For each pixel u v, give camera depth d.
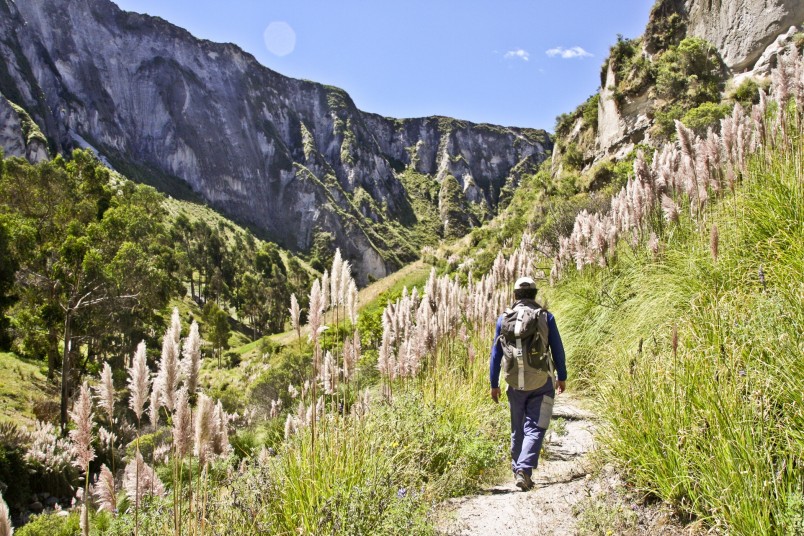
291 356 19.67
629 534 2.97
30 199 52.81
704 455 2.96
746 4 32.44
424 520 3.44
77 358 35.47
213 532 3.09
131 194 80.25
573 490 3.85
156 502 3.61
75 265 39.12
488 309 8.00
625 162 33.84
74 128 173.00
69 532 10.48
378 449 4.30
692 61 35.22
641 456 3.42
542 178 51.53
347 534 3.14
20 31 170.88
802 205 4.54
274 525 3.33
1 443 15.71
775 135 6.07
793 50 5.79
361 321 19.41
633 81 39.88
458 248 54.56
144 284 43.72
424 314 6.09
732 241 5.19
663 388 3.54
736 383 3.08
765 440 2.69
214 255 114.06
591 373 6.42
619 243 8.43
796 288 3.59
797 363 2.97
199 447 2.86
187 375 2.78
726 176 6.04
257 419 15.48
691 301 4.39
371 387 6.62
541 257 13.91
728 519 2.68
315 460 3.58
